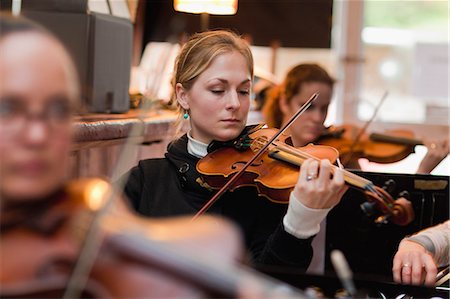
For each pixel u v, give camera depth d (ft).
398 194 8.45
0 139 3.97
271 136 8.30
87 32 9.36
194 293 3.88
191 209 7.72
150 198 7.84
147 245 3.95
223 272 3.85
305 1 18.72
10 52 3.99
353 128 13.70
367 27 18.99
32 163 4.01
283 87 11.65
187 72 8.02
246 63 8.02
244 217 7.59
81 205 4.18
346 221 8.53
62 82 4.07
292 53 18.94
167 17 16.67
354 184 7.07
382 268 8.52
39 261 4.00
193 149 8.09
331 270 8.54
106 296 3.92
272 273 5.98
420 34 18.88
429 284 6.87
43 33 4.14
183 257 3.90
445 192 8.43
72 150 7.78
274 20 18.74
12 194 4.06
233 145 8.09
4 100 3.96
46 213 4.13
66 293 3.89
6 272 3.96
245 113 8.05
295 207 6.66
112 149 9.42
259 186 7.59
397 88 18.95
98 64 9.50
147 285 3.91
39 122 4.01
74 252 4.00
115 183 4.90
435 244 7.41
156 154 11.10
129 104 10.41
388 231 8.48
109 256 3.97
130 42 10.28
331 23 18.80
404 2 18.81
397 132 14.62
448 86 18.76
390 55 18.98
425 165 13.69
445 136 18.54
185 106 8.22
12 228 4.08
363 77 18.95
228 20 18.65
